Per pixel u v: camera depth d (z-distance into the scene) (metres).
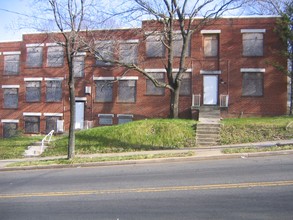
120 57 28.67
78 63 31.52
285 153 14.79
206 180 10.52
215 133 20.22
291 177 10.23
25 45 33.16
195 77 28.89
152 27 28.11
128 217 7.51
